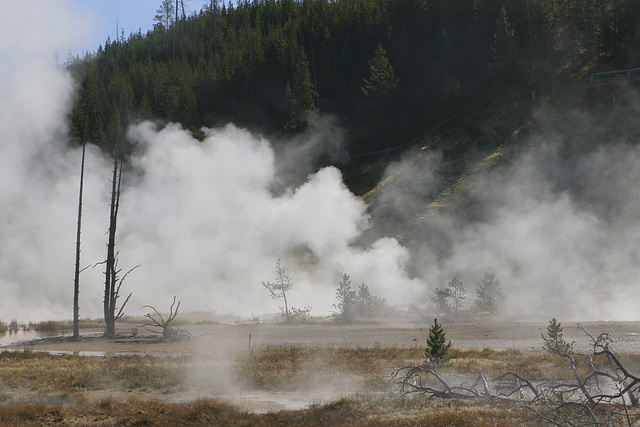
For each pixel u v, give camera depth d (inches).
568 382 675.4
